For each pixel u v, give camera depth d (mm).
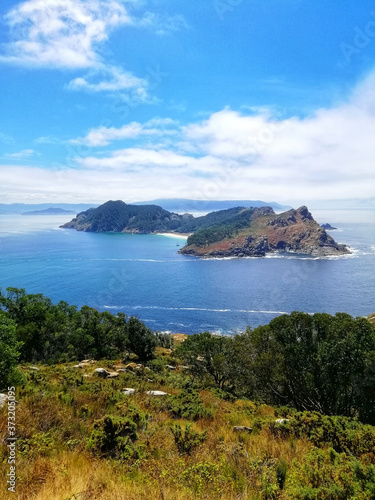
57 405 10844
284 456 7855
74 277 199250
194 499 5559
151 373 28297
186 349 37781
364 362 17641
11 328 14359
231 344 31984
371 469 5656
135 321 45719
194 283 193500
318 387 19969
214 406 16047
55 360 37656
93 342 47188
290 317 22297
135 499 5473
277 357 21672
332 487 5531
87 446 7996
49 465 6785
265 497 5781
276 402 23234
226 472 6785
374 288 176625
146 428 10094
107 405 12148
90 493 5668
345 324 19875
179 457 7695
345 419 10305
